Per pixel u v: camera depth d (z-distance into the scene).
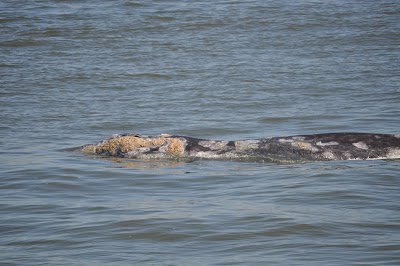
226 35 87.00
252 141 42.91
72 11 97.69
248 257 26.42
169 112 57.12
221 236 28.69
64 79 68.69
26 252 27.42
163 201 33.69
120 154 43.16
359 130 50.09
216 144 42.88
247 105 59.31
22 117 55.44
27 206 33.28
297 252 26.80
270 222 30.09
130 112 57.16
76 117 55.62
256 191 35.09
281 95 62.59
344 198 33.59
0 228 30.23
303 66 73.44
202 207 32.50
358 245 27.38
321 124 52.41
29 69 72.44
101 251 27.34
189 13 96.50
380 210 31.69
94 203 33.59
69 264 26.05
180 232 29.20
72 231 29.62
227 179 37.53
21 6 100.94
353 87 65.06
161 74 70.56
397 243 27.45
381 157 41.34
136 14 96.00
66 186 36.81
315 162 40.78
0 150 45.31
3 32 87.06
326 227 29.39
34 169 40.12
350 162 40.53
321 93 63.12
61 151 44.97
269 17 94.75
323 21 93.06
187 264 25.83
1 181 37.88
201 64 74.75
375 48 81.19
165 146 42.84
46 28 88.81
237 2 103.25
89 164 41.19
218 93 63.53
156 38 85.69
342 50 80.31
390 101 59.72
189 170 39.50
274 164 40.56
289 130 50.88
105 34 86.81
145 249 27.52
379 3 103.31
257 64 74.44
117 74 70.69
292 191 34.88
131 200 34.03
